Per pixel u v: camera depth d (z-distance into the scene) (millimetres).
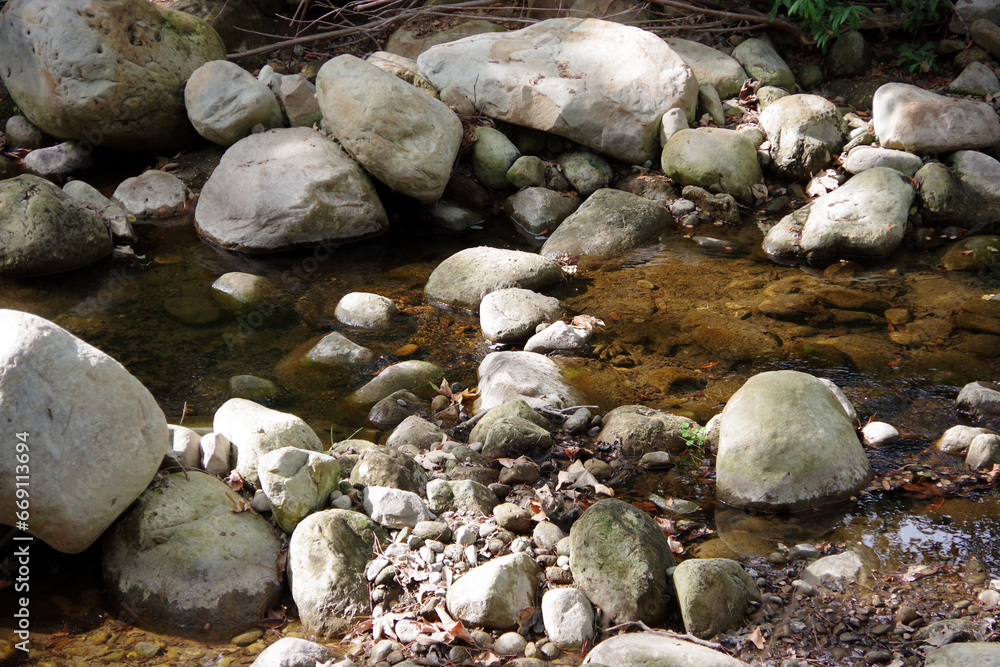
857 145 7066
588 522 3174
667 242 6547
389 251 6496
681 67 7383
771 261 6180
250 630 2965
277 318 5473
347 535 3203
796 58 8695
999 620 2902
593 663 2602
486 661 2789
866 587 3102
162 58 7477
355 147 6535
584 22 7965
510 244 6676
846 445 3695
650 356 4914
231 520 3258
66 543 3070
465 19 9070
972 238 6203
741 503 3605
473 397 4586
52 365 3012
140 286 5879
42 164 7535
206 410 4434
